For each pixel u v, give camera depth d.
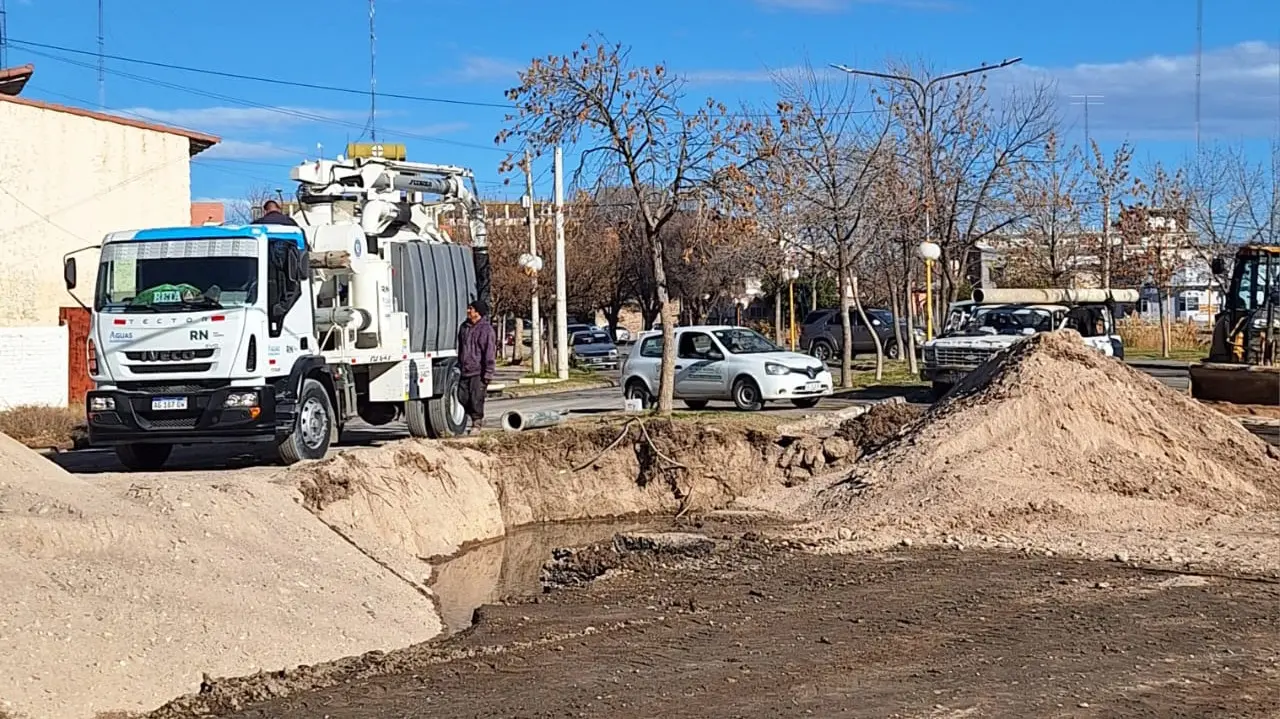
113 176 31.34
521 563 15.92
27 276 29.91
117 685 8.26
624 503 19.19
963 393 17.83
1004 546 13.22
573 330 65.19
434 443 18.11
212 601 9.95
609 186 22.42
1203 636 9.23
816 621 10.02
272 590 10.77
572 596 11.60
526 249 50.84
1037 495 14.81
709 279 50.44
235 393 16.38
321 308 19.09
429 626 11.81
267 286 16.78
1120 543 13.17
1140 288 56.28
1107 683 7.96
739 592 11.34
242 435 16.39
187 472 16.47
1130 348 56.84
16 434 21.94
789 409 26.25
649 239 22.28
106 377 16.53
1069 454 15.97
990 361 18.44
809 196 31.91
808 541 13.75
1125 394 16.91
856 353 52.59
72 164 30.64
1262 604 10.30
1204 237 49.94
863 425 19.50
